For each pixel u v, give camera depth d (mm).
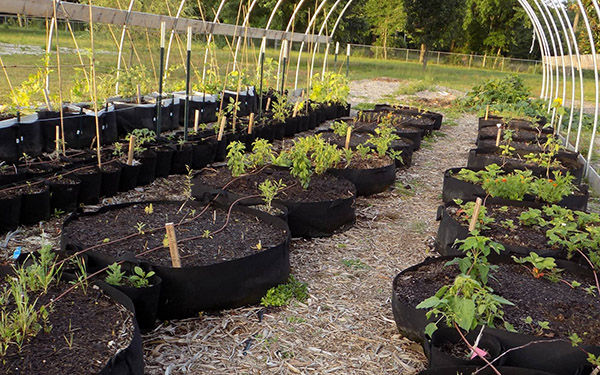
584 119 13602
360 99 15867
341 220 5184
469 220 4680
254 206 4789
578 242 4336
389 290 4113
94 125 7098
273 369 3047
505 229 4723
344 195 5387
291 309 3707
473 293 3076
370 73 23500
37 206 4582
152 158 5965
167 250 3771
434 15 25438
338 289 4062
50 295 3008
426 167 8266
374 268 4480
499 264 4070
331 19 25172
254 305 3709
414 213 6020
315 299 3873
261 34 10711
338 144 7965
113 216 4363
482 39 41938
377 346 3352
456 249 4516
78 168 5355
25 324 2586
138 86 8148
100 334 2691
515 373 2658
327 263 4504
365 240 5078
